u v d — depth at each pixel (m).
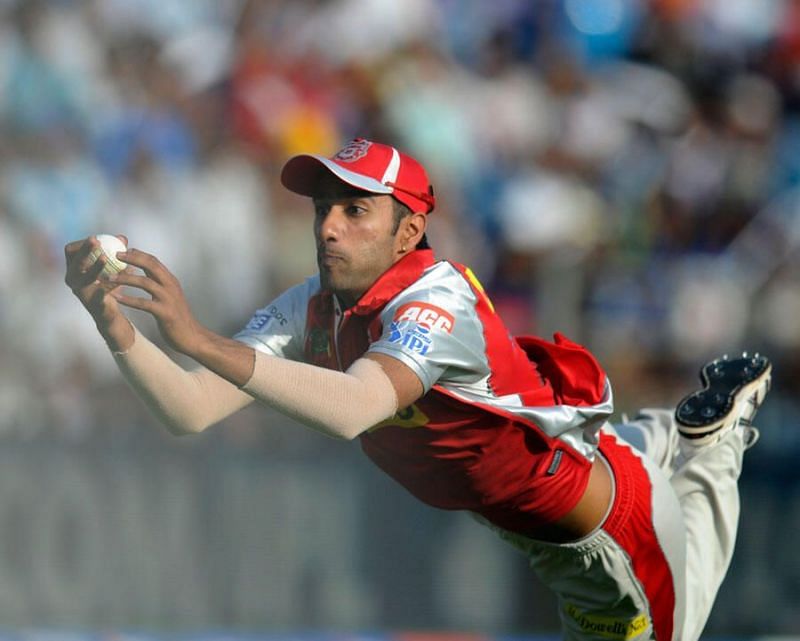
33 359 25.03
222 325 26.81
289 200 29.06
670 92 35.38
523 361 12.62
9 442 22.84
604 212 31.23
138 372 11.39
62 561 22.70
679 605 13.97
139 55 31.44
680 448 14.89
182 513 23.11
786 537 24.75
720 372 14.95
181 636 22.56
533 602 23.92
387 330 11.49
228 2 33.09
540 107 34.19
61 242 27.20
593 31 36.12
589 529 13.35
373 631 23.45
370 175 11.68
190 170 28.53
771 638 24.42
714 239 31.92
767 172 34.06
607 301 27.67
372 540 23.59
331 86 32.34
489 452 12.51
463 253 29.55
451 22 35.00
